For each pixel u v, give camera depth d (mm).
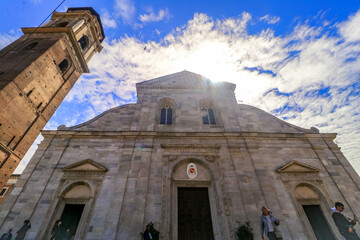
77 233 12383
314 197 14516
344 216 7582
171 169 15312
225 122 18984
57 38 32125
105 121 19125
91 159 15719
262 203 13688
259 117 20125
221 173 15086
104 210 13156
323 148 17094
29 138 28250
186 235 13109
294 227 12789
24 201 13305
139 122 18594
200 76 24641
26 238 11859
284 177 15133
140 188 14031
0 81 23766
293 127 19281
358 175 15273
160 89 22297
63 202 13891
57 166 15219
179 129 18422
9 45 30609
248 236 11758
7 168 25156
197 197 14797
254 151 16531
